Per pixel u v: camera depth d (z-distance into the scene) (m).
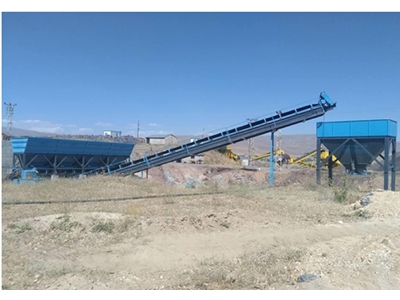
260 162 80.62
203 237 9.48
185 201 14.51
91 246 8.37
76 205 12.53
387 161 22.78
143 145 75.88
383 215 13.92
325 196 18.31
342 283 6.88
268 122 27.14
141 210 11.84
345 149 24.45
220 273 6.94
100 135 82.56
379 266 7.86
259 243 9.34
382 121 22.95
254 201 15.45
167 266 7.43
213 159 73.00
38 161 25.91
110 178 22.62
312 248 9.08
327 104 26.67
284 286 6.62
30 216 10.34
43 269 6.79
